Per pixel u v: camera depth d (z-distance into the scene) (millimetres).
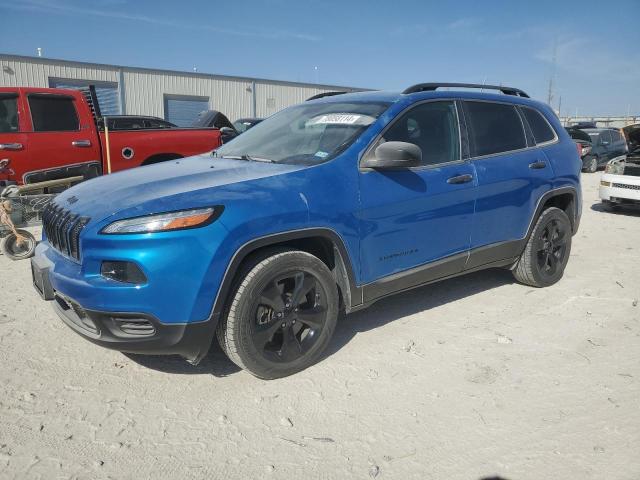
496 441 2646
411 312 4348
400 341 3783
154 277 2703
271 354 3160
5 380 3178
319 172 3289
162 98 28969
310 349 3307
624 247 6871
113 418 2816
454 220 3951
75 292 2818
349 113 3838
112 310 2738
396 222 3576
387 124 3648
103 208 2932
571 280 5262
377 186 3469
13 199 5918
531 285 4965
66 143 7781
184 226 2758
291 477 2387
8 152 7344
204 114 14227
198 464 2465
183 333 2830
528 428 2756
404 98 3861
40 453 2520
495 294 4805
